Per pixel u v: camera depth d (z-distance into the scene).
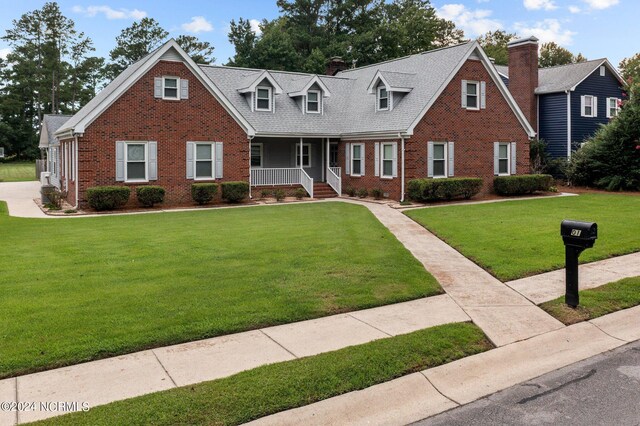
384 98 26.55
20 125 71.81
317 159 29.44
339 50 48.75
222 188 23.34
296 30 55.09
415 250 12.10
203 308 7.37
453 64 25.22
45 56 73.88
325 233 14.07
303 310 7.43
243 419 4.61
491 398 5.25
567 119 32.28
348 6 55.41
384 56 49.72
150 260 10.56
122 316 6.98
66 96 74.12
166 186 22.77
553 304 7.97
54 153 32.12
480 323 7.20
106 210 20.89
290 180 26.98
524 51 33.59
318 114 28.73
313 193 26.58
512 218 16.97
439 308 7.82
